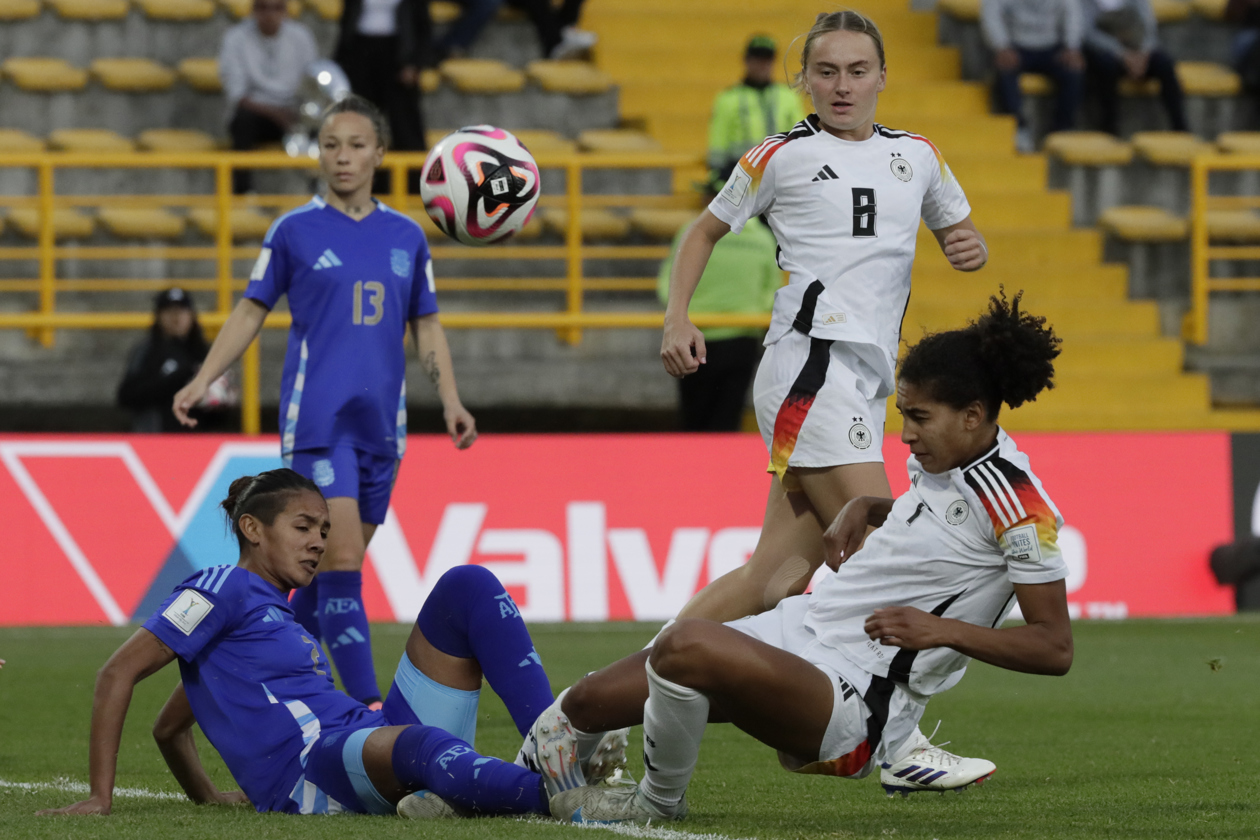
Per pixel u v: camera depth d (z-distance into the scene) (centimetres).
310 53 4856
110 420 4388
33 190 4844
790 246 1595
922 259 4847
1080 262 4903
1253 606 3712
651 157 4297
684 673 1132
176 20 5391
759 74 4222
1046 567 1150
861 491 1530
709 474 3628
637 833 1145
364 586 3488
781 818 1305
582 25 5506
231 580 1290
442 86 5194
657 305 4716
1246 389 4634
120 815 1243
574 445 3594
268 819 1212
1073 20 5188
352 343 1980
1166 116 5384
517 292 4666
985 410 1166
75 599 3441
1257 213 5175
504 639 1290
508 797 1205
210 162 4172
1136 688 2519
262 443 3522
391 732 1227
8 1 5250
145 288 4372
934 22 5594
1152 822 1295
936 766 1435
